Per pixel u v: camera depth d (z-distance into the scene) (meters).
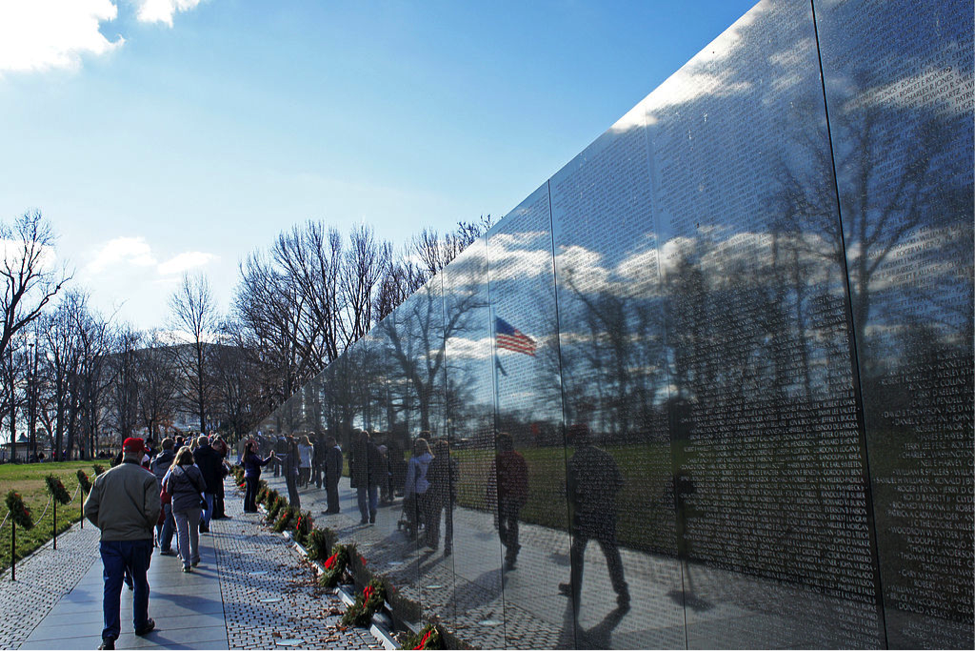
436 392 7.39
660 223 3.84
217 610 9.24
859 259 2.65
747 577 3.13
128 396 78.44
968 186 2.29
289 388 44.34
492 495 5.86
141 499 7.86
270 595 10.17
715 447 3.37
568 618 4.64
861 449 2.62
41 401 72.50
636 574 3.94
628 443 4.06
